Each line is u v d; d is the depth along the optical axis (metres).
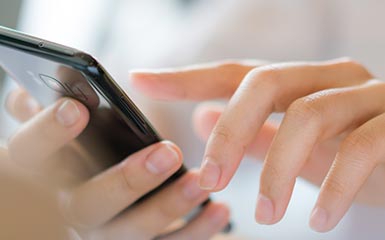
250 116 0.30
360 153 0.29
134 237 0.34
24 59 0.29
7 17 0.84
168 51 0.73
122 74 0.72
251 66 0.36
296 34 0.68
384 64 0.62
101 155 0.33
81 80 0.28
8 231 0.15
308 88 0.32
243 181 0.60
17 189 0.17
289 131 0.29
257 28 0.70
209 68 0.35
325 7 0.68
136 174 0.31
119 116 0.29
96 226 0.33
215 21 0.74
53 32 0.87
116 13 0.85
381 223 0.53
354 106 0.31
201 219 0.36
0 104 0.57
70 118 0.30
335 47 0.66
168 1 0.81
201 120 0.40
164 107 0.67
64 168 0.33
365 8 0.67
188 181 0.33
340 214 0.29
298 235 0.53
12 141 0.32
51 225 0.16
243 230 0.55
